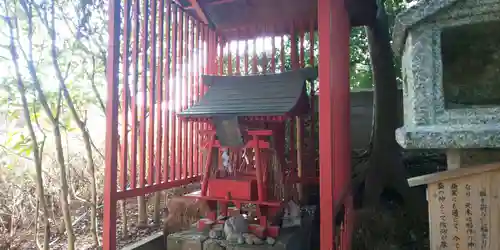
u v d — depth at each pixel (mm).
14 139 3684
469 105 2002
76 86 3867
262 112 2900
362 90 5766
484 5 1793
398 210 4207
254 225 3066
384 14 4453
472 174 1967
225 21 4582
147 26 3529
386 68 4461
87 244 3664
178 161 4062
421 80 1907
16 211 3834
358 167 5188
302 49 4488
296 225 3289
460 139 1718
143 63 3480
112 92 3023
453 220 2010
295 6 4168
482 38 2070
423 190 4312
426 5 1873
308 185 4379
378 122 4508
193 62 4480
